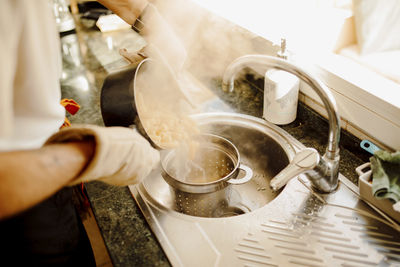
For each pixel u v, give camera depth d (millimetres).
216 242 858
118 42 1827
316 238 855
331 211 917
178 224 904
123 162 693
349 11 1253
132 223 926
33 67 677
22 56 663
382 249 817
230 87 959
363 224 877
